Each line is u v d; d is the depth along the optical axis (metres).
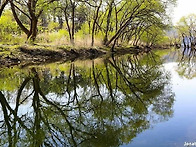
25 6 21.14
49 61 18.48
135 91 10.69
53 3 22.45
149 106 8.19
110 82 12.79
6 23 22.05
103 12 33.25
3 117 7.04
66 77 13.30
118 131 5.89
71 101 8.91
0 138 5.62
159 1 29.92
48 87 10.82
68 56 21.33
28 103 8.39
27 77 12.38
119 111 7.71
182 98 9.01
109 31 35.56
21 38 21.17
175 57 32.44
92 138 5.61
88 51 25.56
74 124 6.57
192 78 13.96
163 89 10.89
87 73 15.20
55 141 5.50
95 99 9.30
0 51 15.87
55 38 24.52
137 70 17.88
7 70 13.70
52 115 7.30
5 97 8.97
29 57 17.09
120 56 28.73
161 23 33.19
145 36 52.16
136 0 29.36
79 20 37.62
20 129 6.18
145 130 5.77
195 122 6.16
